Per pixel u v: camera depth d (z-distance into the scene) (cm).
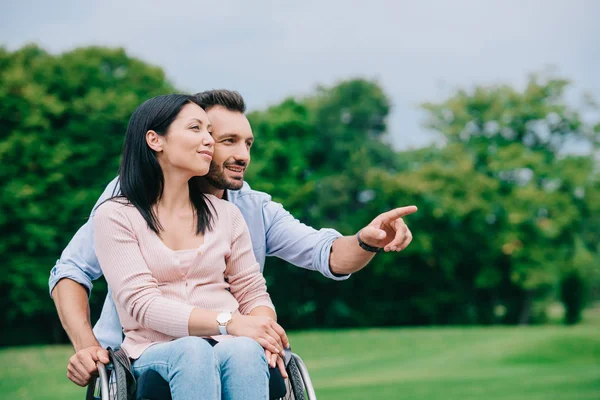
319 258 248
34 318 2541
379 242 236
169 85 2711
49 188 2370
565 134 3108
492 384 1321
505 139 3145
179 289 212
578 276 3088
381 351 1822
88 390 214
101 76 2569
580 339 1814
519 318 3111
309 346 1947
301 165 2842
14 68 2475
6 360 1761
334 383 1360
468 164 2952
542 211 3000
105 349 216
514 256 2922
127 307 207
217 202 229
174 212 219
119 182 225
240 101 254
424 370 1521
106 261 211
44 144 2353
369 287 2992
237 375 192
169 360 192
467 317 3089
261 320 204
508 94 3139
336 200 2856
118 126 2450
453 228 2955
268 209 264
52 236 2334
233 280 227
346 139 3050
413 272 2994
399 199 2884
